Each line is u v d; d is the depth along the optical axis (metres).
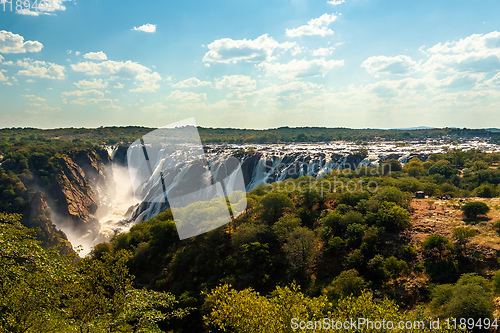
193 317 39.28
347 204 56.88
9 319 15.85
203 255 47.59
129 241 60.81
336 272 42.59
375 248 42.97
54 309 17.58
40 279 16.89
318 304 20.73
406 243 43.78
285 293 20.70
